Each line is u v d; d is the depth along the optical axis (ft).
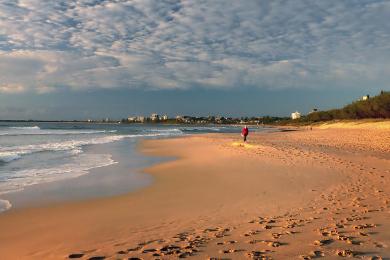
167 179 45.98
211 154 76.33
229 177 44.96
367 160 54.70
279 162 56.34
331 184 36.60
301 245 17.93
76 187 40.73
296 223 22.63
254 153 71.82
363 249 16.78
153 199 34.14
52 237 22.56
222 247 18.45
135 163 64.49
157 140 134.10
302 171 46.26
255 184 39.32
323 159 57.47
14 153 73.61
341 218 23.11
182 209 29.40
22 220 27.04
